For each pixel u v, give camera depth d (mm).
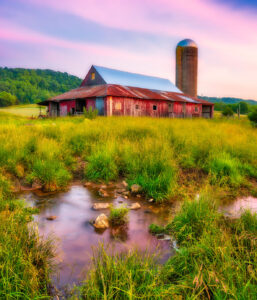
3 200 4324
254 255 2705
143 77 35969
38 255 2756
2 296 2057
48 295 2312
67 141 9148
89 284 2316
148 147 6824
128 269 2410
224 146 8500
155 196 5059
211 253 2719
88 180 6262
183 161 7598
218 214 3992
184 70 49938
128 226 3861
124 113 25781
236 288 2158
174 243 3365
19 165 6410
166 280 2502
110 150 7152
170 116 30750
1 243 2551
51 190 5453
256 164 7594
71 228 3703
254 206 4785
